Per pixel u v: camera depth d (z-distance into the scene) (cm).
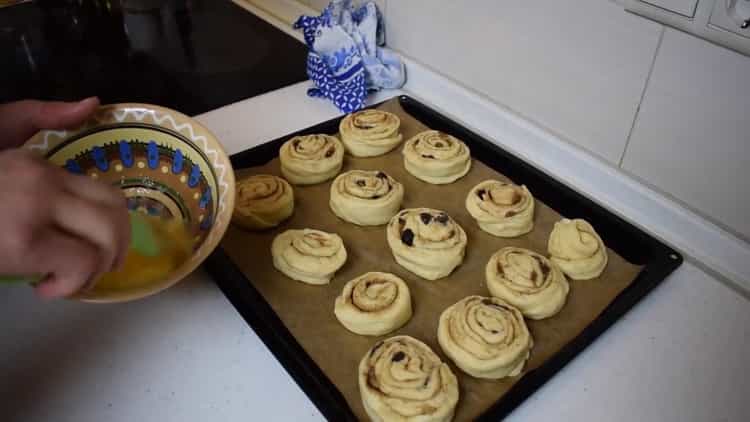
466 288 58
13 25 99
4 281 31
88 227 32
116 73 87
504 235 63
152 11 104
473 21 72
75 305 54
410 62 83
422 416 44
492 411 45
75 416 46
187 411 46
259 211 62
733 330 53
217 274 56
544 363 49
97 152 53
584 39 61
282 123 78
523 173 68
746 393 48
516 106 73
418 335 54
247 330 53
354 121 74
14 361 49
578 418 46
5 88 83
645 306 55
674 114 57
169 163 55
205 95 82
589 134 66
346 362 51
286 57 91
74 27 99
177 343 51
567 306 55
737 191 56
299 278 58
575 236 58
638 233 60
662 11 54
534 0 64
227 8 106
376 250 62
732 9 49
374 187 65
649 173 62
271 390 48
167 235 51
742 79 51
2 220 30
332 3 82
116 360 50
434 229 60
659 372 50
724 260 58
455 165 68
